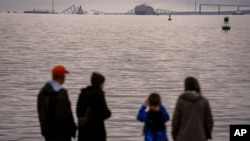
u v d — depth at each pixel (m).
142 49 81.81
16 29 174.50
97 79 11.97
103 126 12.07
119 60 60.06
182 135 11.23
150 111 11.73
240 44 96.69
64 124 11.52
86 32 156.12
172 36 132.25
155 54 70.44
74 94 33.16
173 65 54.03
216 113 26.66
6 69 49.50
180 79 41.88
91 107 11.85
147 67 51.69
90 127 11.86
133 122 24.05
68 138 11.92
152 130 11.70
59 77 11.59
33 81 40.44
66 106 11.41
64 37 123.12
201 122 11.25
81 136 12.09
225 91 35.12
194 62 57.75
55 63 56.03
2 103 29.78
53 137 11.67
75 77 42.78
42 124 11.58
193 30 178.25
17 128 22.75
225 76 44.06
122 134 21.56
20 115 25.86
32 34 138.38
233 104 29.58
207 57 65.00
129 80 40.91
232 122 24.22
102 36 130.50
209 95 33.25
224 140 20.48
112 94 33.34
